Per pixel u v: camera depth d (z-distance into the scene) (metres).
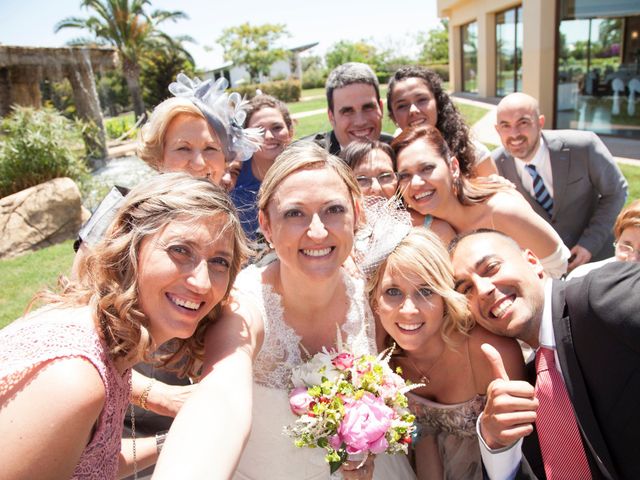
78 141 4.11
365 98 1.49
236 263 0.63
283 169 0.70
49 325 0.51
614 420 0.63
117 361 0.55
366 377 0.68
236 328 0.68
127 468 0.79
